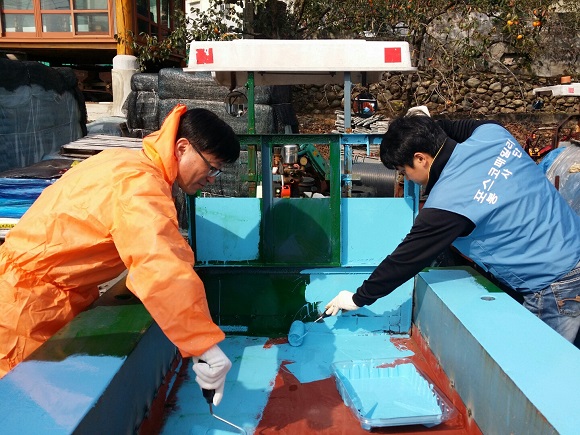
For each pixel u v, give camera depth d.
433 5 9.02
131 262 1.27
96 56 10.09
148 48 8.55
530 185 1.82
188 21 8.49
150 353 1.54
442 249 1.73
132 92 5.96
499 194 1.75
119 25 8.73
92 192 1.42
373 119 6.54
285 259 2.15
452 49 9.68
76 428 1.00
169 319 1.22
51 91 5.43
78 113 6.27
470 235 1.84
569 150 3.25
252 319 2.22
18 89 4.71
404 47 2.37
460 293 1.84
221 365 1.26
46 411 1.05
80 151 4.38
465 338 1.56
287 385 1.84
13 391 1.13
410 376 1.90
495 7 8.91
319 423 1.63
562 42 9.66
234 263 2.15
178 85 5.49
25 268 1.52
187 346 1.24
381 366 1.94
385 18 8.99
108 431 1.19
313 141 2.05
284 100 5.94
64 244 1.46
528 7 8.86
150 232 1.24
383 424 1.57
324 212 2.12
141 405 1.45
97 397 1.11
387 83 9.75
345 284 2.19
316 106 9.73
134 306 1.63
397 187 2.77
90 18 8.97
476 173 1.75
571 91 5.47
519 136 8.70
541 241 1.83
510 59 9.73
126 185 1.38
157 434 1.58
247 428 1.60
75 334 1.42
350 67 2.38
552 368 1.30
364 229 2.15
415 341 2.14
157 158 1.50
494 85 9.76
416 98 9.78
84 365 1.25
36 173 3.67
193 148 1.51
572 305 1.87
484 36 9.26
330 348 2.10
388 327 2.21
